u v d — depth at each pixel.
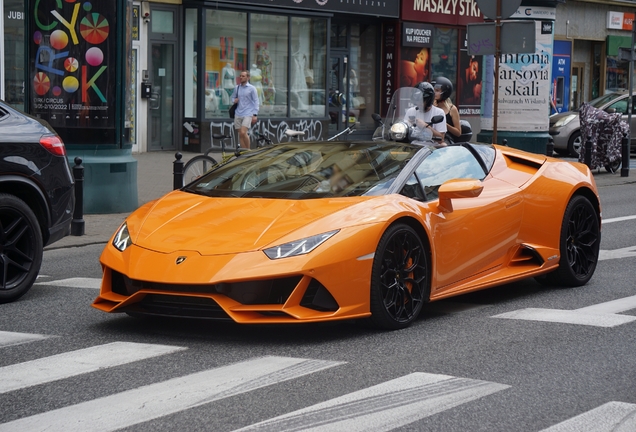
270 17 24.31
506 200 7.24
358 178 6.59
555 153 25.66
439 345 5.79
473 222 6.89
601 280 8.31
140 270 5.80
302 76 25.38
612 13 37.53
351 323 6.39
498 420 4.34
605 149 20.02
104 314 6.74
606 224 12.41
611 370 5.24
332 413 4.43
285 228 5.88
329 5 25.61
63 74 12.42
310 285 5.71
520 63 20.66
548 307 7.06
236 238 5.84
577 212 7.94
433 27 28.97
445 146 7.25
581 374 5.15
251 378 5.03
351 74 27.78
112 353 5.58
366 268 5.90
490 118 21.17
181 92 22.80
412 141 9.91
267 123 24.38
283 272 5.58
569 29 35.91
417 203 6.47
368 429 4.20
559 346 5.79
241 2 23.28
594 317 6.64
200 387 4.86
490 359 5.46
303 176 6.70
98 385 4.91
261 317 5.64
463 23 29.75
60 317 6.64
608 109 26.41
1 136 7.21
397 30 28.06
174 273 5.68
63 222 7.72
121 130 12.77
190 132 22.77
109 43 12.55
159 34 22.19
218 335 6.04
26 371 5.19
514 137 20.81
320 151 7.18
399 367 5.26
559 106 35.97
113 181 12.69
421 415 4.40
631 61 22.11
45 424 4.29
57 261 9.30
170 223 6.22
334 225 5.88
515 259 7.41
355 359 5.44
